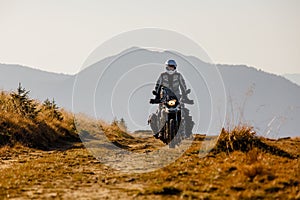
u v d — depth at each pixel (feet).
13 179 62.59
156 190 52.29
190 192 50.96
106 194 52.95
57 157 84.53
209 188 52.65
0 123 110.83
